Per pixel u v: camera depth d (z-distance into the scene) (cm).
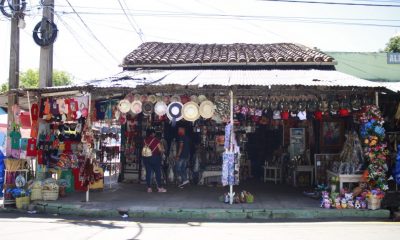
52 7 1188
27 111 1250
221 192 1235
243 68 1335
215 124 1478
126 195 1171
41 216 958
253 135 1566
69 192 1213
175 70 1323
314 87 997
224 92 1107
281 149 1487
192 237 734
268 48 1581
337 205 977
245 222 898
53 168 1201
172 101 1122
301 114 1126
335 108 1108
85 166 1066
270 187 1341
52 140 1202
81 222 881
